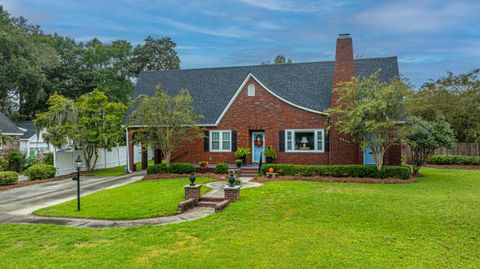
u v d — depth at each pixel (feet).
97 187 56.75
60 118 72.49
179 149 76.38
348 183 51.62
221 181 55.11
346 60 68.59
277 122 70.90
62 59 140.15
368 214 33.50
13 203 44.52
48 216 36.42
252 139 74.13
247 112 72.43
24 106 138.51
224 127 73.82
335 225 30.68
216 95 80.33
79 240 27.71
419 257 23.44
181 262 22.70
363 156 67.41
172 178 60.80
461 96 89.76
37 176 67.10
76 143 74.74
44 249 25.63
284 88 76.02
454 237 27.35
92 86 140.05
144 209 37.55
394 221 31.37
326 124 67.10
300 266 21.94
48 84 128.77
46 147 116.78
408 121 57.98
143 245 26.14
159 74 89.04
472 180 54.65
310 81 76.13
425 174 63.31
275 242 26.32
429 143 57.36
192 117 67.41
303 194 41.78
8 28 109.50
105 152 90.02
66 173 75.61
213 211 37.19
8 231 30.73
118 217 35.12
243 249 24.89
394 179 53.26
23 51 111.45
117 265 22.22
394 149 66.59
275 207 36.58
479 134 92.43
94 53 140.97
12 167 82.84
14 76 107.24
